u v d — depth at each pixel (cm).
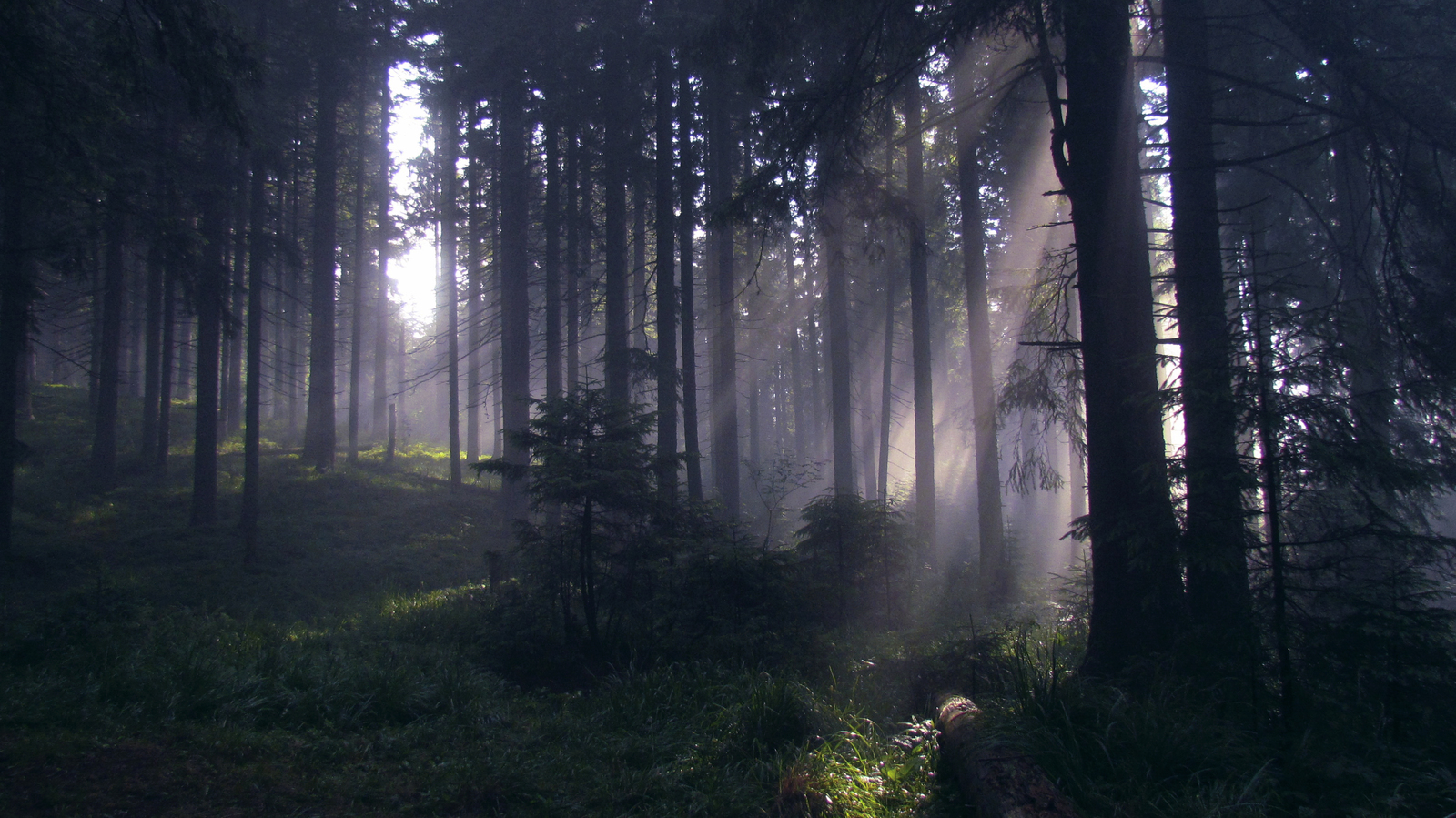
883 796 532
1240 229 1190
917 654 811
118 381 2200
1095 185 810
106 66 941
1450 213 833
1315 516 587
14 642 773
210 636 923
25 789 483
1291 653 567
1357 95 908
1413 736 523
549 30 1988
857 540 1181
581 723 707
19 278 1451
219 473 2398
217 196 1775
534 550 1058
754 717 645
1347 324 560
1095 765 510
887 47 910
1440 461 811
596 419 1062
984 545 1553
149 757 547
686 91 1869
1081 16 742
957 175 1856
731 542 1013
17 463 1525
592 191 2431
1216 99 1099
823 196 1042
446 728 676
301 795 522
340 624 1223
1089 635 782
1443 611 523
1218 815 439
